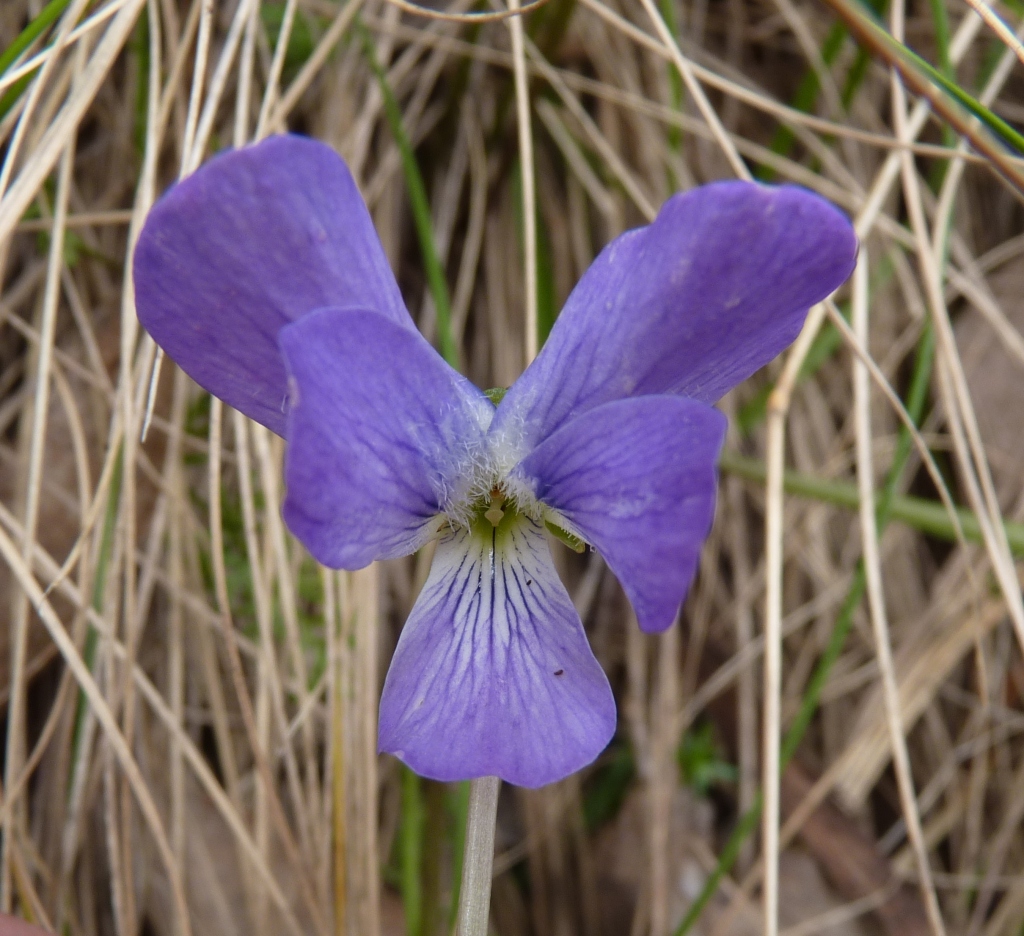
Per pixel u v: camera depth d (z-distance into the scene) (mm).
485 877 115
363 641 145
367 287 113
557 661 115
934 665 177
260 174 110
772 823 138
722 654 179
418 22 176
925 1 203
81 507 145
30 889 135
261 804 143
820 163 194
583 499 113
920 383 151
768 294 113
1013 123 204
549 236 184
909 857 177
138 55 154
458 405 115
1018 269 199
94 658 145
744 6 201
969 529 155
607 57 183
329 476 108
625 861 169
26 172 134
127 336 138
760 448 187
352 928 143
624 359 115
